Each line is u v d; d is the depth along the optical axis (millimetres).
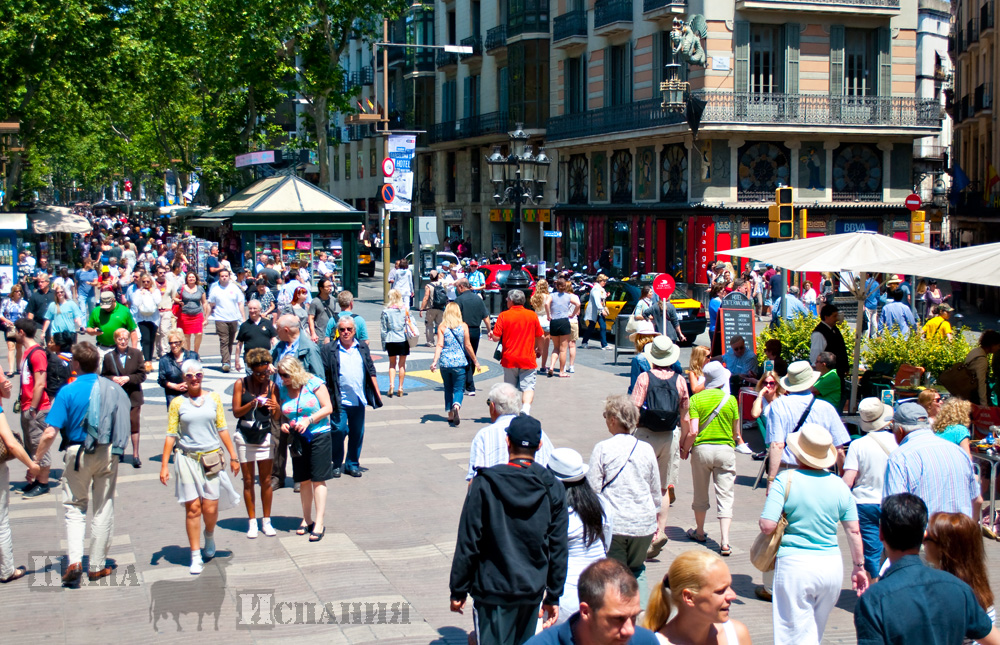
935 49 88875
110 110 80000
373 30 75062
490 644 8945
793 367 13977
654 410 14102
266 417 15000
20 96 67688
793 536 9898
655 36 61031
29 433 17453
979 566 8359
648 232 62281
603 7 65188
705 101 55438
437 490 18094
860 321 20859
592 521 9938
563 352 32094
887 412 14117
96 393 13078
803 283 50656
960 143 78688
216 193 92125
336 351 18219
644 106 60625
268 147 85875
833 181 59281
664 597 7156
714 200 56781
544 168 39156
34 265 55500
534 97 75062
